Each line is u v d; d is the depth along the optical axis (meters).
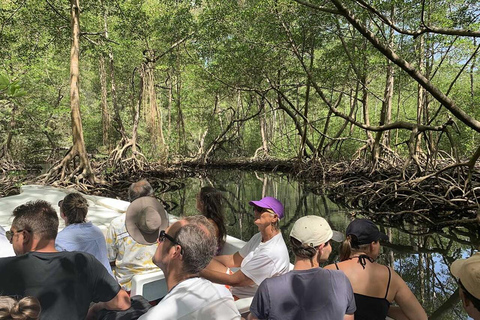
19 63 19.61
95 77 31.91
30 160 29.22
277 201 2.88
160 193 15.32
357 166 17.81
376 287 2.46
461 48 17.92
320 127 31.72
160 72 27.27
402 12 14.24
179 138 27.27
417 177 11.51
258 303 1.96
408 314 2.51
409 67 7.06
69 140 30.61
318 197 14.01
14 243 2.13
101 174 17.72
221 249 3.94
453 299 4.91
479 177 11.10
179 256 1.86
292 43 15.86
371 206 11.29
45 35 19.92
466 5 12.69
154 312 1.74
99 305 2.42
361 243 2.57
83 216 3.06
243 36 18.22
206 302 1.81
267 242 2.83
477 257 1.66
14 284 2.02
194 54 23.39
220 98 28.39
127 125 28.08
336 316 1.91
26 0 16.16
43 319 2.00
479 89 21.97
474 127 7.40
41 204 2.25
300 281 1.97
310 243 2.22
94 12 18.55
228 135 31.38
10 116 22.78
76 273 2.14
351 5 12.96
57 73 25.92
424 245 7.55
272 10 15.80
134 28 18.83
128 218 2.70
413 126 11.34
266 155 27.19
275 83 20.11
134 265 3.23
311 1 13.98
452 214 9.80
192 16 20.31
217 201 3.86
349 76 18.95
